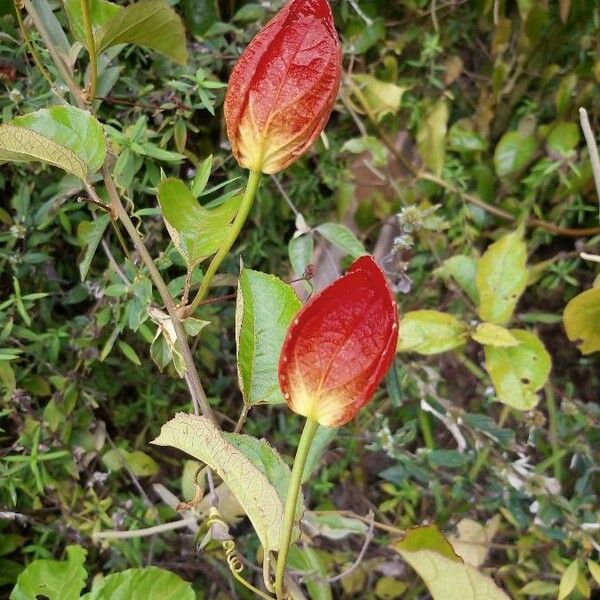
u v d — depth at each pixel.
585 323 0.47
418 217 0.45
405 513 0.55
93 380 0.45
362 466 0.54
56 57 0.31
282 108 0.23
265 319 0.27
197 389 0.28
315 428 0.21
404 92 0.56
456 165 0.58
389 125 0.57
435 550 0.24
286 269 0.53
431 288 0.55
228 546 0.27
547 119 0.60
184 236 0.28
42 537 0.42
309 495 0.52
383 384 0.54
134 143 0.38
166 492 0.38
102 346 0.44
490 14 0.58
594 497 0.46
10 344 0.42
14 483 0.39
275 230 0.53
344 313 0.20
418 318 0.46
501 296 0.46
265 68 0.22
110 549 0.44
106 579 0.34
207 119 0.49
